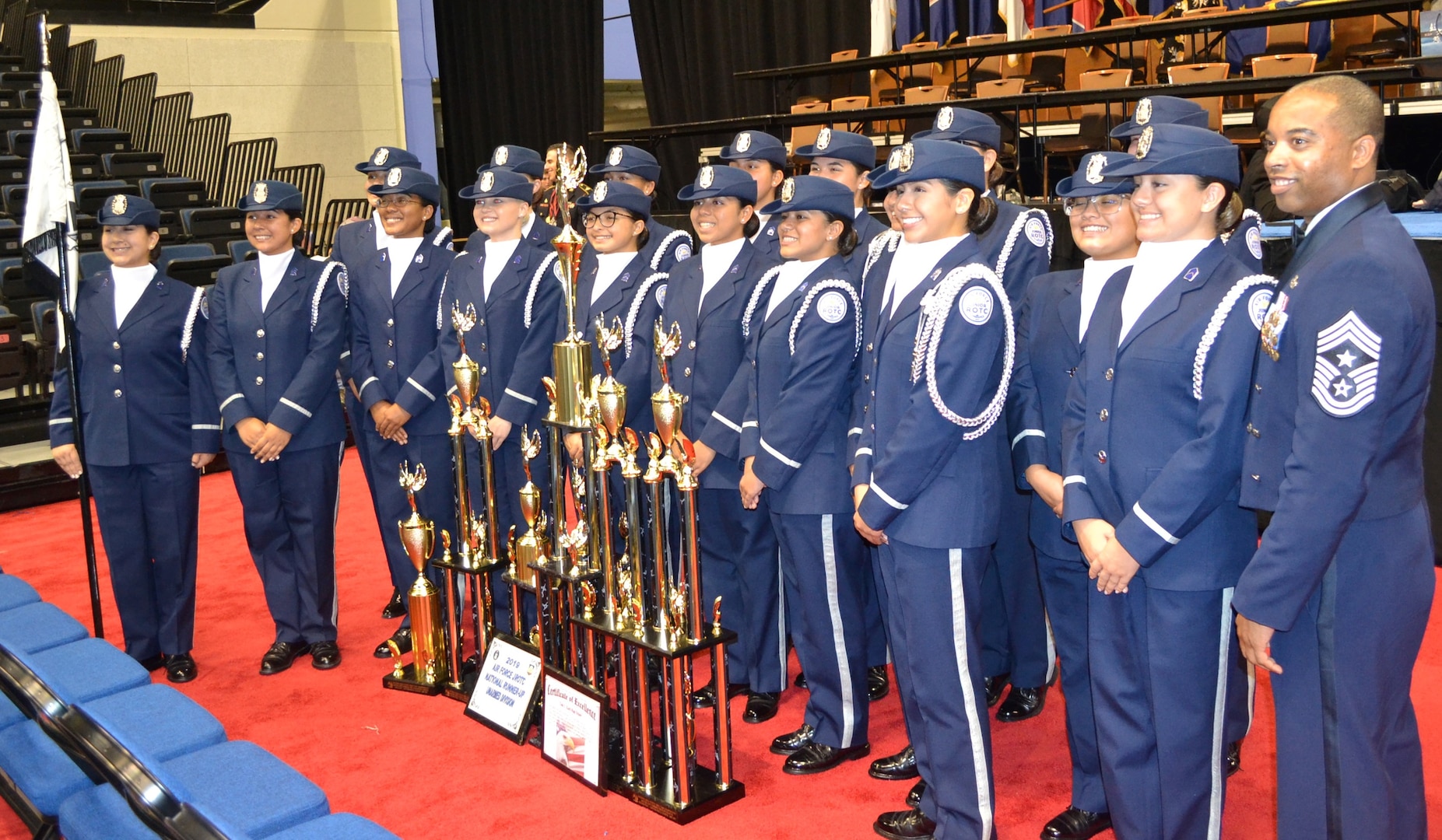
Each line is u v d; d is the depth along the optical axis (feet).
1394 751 6.47
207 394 12.58
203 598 15.24
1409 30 24.81
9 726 8.04
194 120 35.83
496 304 11.96
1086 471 7.46
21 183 31.71
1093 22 30.99
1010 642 10.80
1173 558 7.05
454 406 11.28
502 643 10.87
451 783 9.84
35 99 35.73
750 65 36.06
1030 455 8.59
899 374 8.05
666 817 9.09
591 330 11.40
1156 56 30.04
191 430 12.59
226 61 39.86
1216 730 7.33
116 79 36.40
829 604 9.58
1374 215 6.14
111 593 15.71
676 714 9.02
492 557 11.50
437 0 43.62
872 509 7.96
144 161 33.19
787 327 9.46
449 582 11.59
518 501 12.36
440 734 10.82
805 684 11.55
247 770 6.53
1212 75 25.02
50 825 7.14
